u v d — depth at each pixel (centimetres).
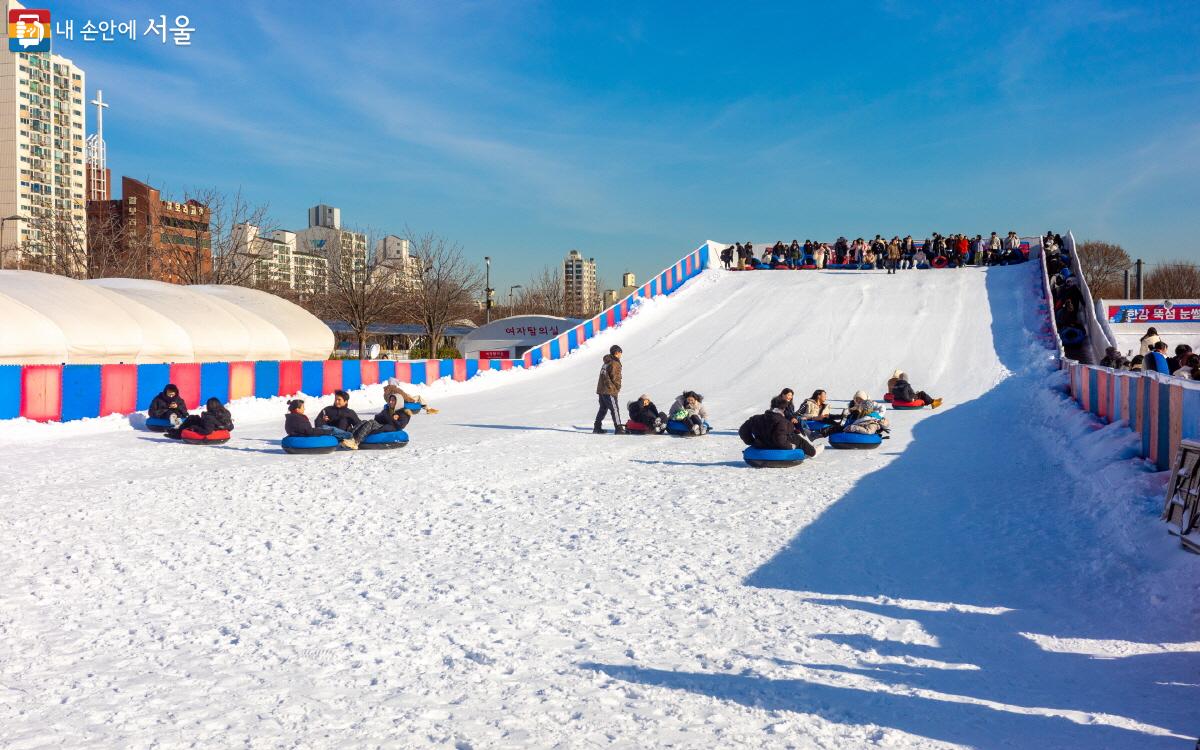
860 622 718
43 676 592
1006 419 2178
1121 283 10612
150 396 2494
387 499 1279
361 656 637
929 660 631
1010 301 4153
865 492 1286
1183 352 1806
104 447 1891
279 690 569
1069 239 4897
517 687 577
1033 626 708
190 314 3278
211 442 1942
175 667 612
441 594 800
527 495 1309
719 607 762
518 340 5659
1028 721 523
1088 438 1578
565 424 2311
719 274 5338
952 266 5241
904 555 937
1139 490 1087
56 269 5362
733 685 581
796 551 959
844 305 4331
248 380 2794
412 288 6869
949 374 3161
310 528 1091
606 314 4506
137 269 5494
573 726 513
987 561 905
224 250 5881
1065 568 868
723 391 3059
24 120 10900
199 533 1061
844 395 2939
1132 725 517
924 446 1761
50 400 2239
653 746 485
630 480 1432
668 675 599
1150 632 689
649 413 2064
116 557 941
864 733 504
